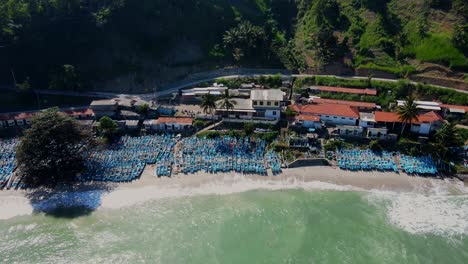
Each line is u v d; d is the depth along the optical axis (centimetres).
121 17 13162
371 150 9869
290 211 7931
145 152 9738
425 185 8781
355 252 6850
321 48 13575
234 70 13388
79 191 8488
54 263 6594
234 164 9325
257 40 13625
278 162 9469
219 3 15000
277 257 6725
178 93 12331
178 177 8962
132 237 7200
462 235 7262
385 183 8844
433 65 12231
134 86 12738
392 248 6938
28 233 7306
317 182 8906
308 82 12838
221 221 7619
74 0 12794
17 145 9156
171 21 13762
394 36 13288
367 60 12988
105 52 12888
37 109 11800
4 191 8462
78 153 9162
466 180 8925
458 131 10038
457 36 12194
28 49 12412
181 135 10594
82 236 7225
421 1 13662
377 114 10431
